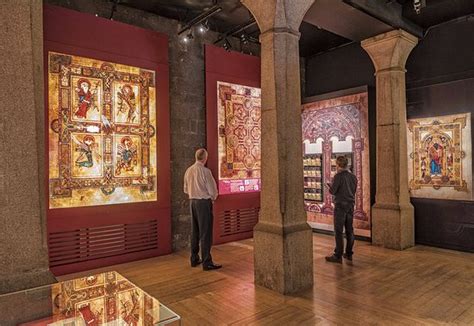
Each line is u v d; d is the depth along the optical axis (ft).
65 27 15.03
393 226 17.95
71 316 6.08
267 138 12.66
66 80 15.05
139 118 17.28
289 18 12.49
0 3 6.91
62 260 14.84
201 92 20.36
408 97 19.61
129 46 16.98
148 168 17.57
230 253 17.90
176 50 19.35
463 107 17.40
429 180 18.71
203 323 9.69
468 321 9.56
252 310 10.53
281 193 12.17
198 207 14.90
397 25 17.02
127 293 6.77
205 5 17.79
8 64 6.97
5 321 6.06
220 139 20.45
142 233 17.30
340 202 15.57
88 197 15.61
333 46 23.95
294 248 12.05
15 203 6.99
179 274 14.38
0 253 6.79
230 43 22.29
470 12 16.99
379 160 18.70
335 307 10.62
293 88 12.67
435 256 16.46
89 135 15.69
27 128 7.17
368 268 14.61
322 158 22.30
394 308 10.48
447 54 18.03
